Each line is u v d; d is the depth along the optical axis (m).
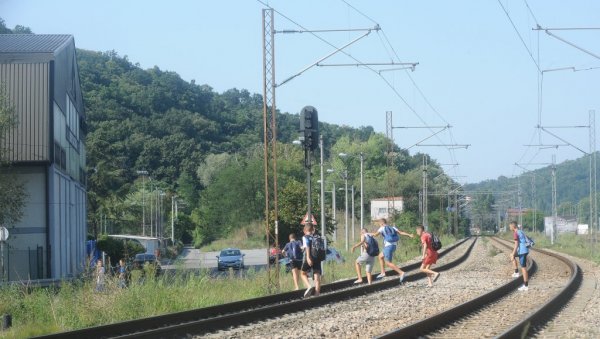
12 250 58.50
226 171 133.88
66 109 70.00
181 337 20.27
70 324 24.14
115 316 24.97
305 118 36.03
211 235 144.00
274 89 36.19
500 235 185.25
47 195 59.94
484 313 25.22
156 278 32.06
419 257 71.69
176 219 150.00
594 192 81.94
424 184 99.88
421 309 26.39
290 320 24.05
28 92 59.62
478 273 46.38
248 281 38.19
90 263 31.03
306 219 35.69
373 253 35.97
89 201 117.69
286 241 64.38
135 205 131.62
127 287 28.20
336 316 24.84
